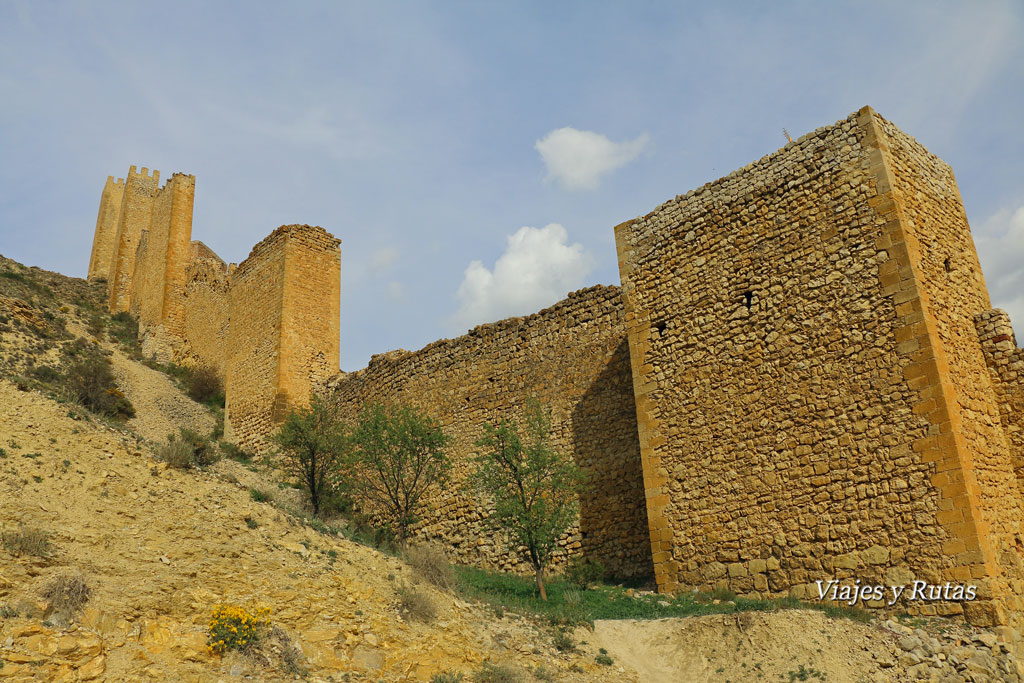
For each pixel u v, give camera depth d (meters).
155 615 10.98
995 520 13.75
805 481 15.14
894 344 14.69
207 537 13.33
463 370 24.83
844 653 12.61
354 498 25.33
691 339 17.73
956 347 15.16
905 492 13.88
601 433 20.67
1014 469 15.12
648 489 17.44
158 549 12.50
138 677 9.68
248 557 13.24
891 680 12.05
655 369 18.19
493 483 18.70
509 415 22.98
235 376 32.75
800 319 16.09
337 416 29.02
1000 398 15.65
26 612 9.78
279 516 15.07
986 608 12.50
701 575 16.11
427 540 23.56
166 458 15.45
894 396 14.45
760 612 13.94
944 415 13.75
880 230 15.41
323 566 13.89
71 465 13.66
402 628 12.95
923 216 16.16
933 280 15.47
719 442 16.61
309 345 31.11
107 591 10.98
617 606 16.19
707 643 13.67
